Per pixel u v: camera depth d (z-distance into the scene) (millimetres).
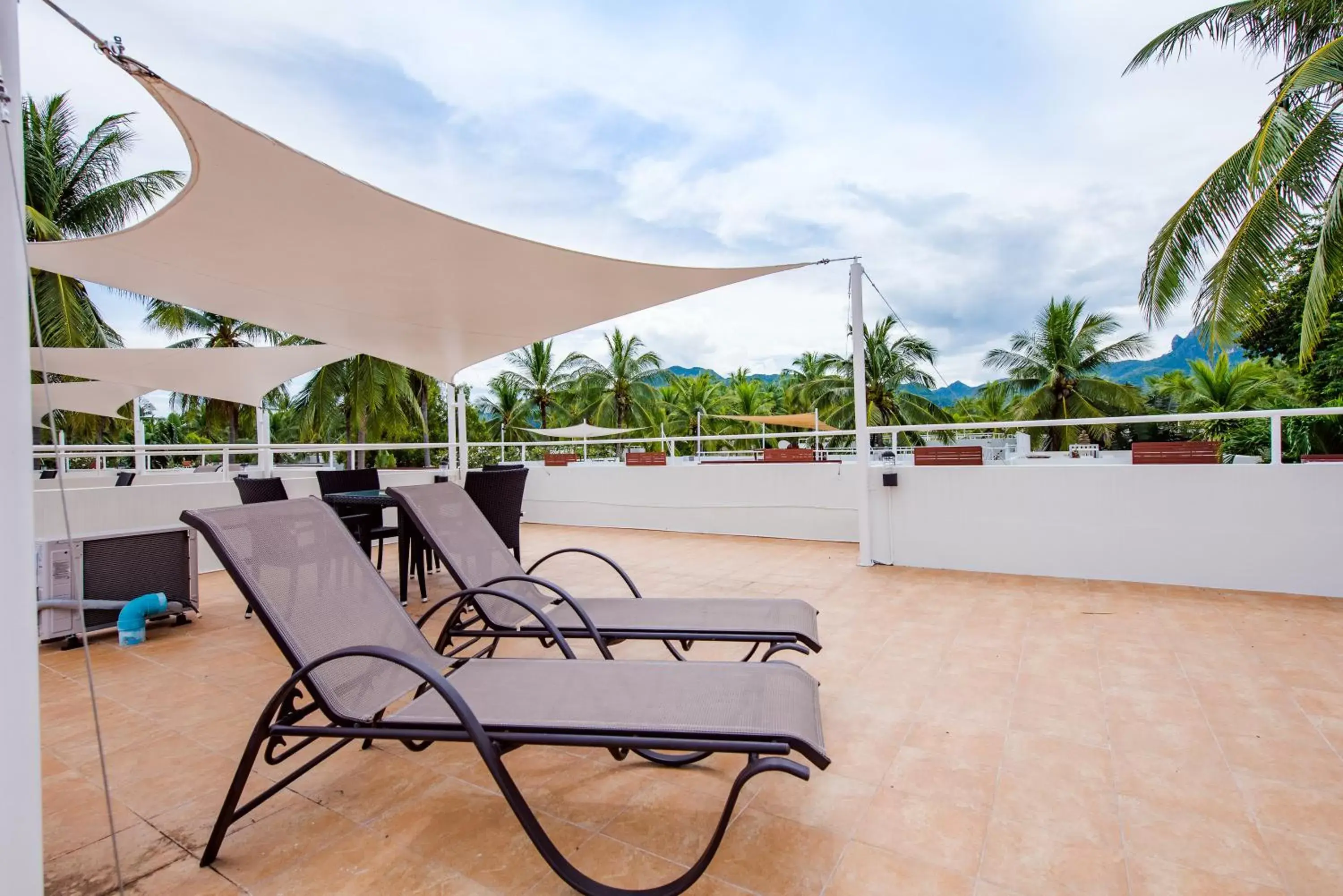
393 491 3113
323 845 1866
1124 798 1994
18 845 1316
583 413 34312
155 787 2207
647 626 2709
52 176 13539
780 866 1727
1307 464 4098
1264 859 1703
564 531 8023
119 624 3809
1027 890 1613
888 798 2029
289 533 2195
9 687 1306
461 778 2234
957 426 5090
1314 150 7023
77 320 12812
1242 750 2252
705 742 1630
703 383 37781
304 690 3045
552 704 1861
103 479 10039
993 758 2248
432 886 1684
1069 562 4758
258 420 8828
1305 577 4105
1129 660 3098
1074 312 29016
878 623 3801
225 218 3148
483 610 2881
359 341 5934
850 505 6605
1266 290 7535
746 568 5477
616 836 1877
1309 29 7875
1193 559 4391
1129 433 27391
